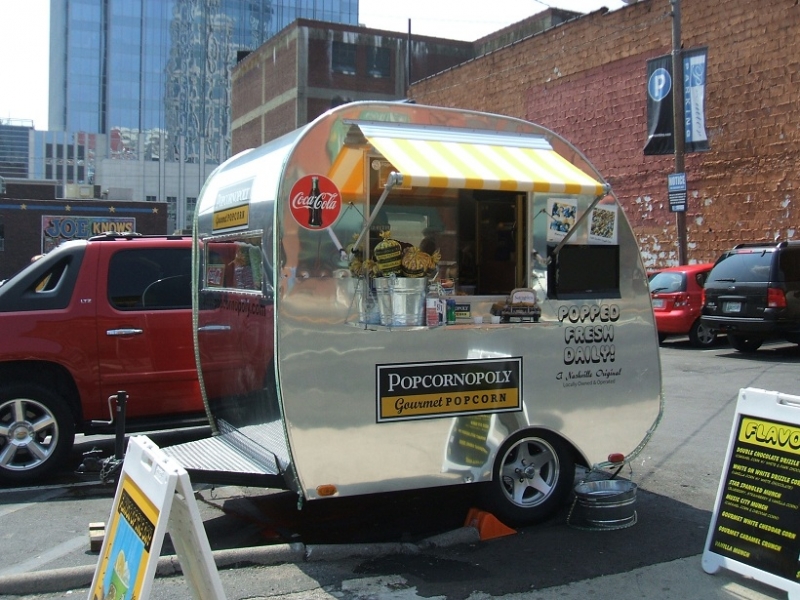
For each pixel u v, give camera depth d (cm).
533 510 537
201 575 294
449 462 503
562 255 545
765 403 443
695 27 1958
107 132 12100
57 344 657
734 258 1363
